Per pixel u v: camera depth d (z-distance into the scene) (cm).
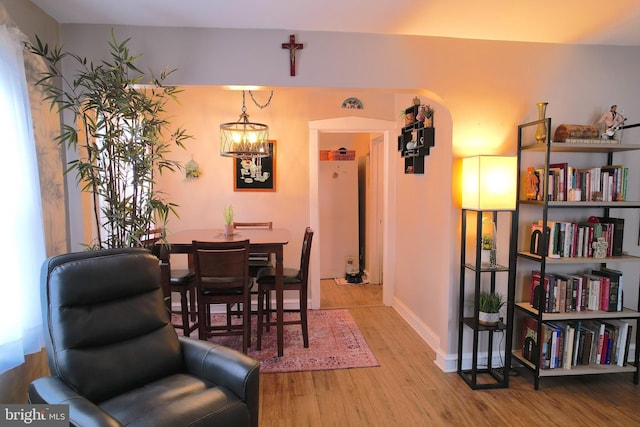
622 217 295
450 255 276
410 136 374
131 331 185
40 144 216
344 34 259
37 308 192
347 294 486
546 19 240
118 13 229
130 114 225
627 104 290
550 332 262
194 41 250
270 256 391
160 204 243
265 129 336
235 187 408
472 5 221
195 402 158
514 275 257
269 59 255
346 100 413
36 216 193
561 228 262
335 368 287
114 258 188
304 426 219
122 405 160
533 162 282
